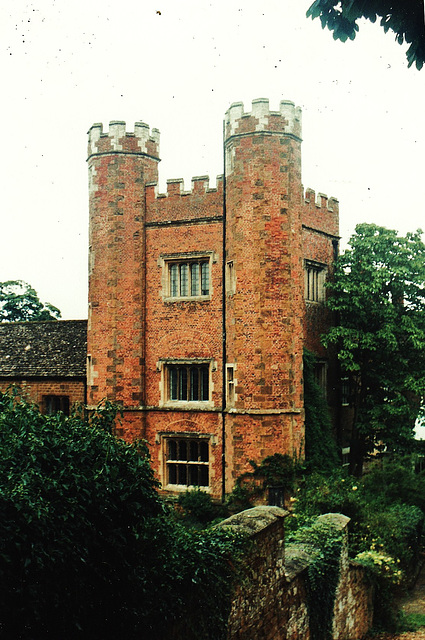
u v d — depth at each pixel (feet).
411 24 18.37
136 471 22.82
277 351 69.31
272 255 69.82
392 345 74.59
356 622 42.75
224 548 27.89
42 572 18.61
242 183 71.05
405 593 54.08
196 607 25.61
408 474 68.18
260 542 31.27
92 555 20.90
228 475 70.18
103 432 23.59
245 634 29.01
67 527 19.62
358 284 77.66
